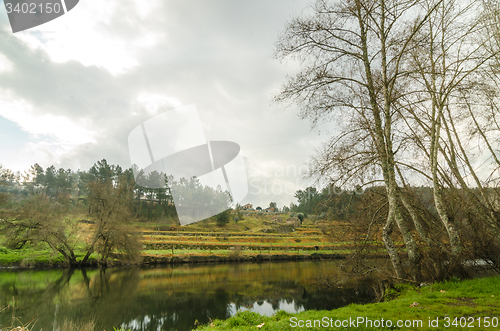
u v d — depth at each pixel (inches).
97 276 1129.4
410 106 568.1
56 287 906.7
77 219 1481.3
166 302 744.3
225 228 2667.3
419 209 598.5
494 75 483.5
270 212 3538.4
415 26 457.1
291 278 1087.6
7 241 1249.4
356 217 634.2
